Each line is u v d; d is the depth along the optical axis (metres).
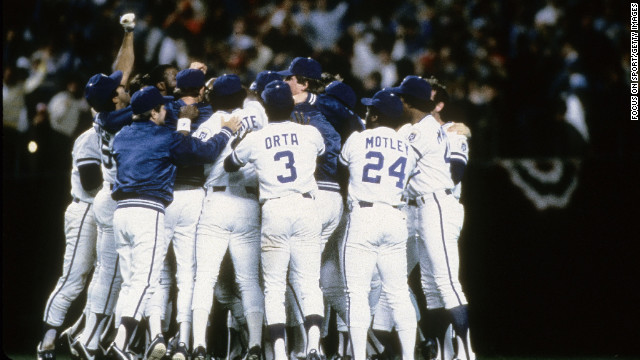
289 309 28.17
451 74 48.47
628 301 41.03
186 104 27.41
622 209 41.19
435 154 27.70
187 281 26.72
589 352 41.00
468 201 41.69
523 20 50.91
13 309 42.66
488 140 46.81
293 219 25.58
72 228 28.86
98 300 27.73
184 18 50.53
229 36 50.69
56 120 45.94
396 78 48.53
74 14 51.66
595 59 49.56
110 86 26.95
